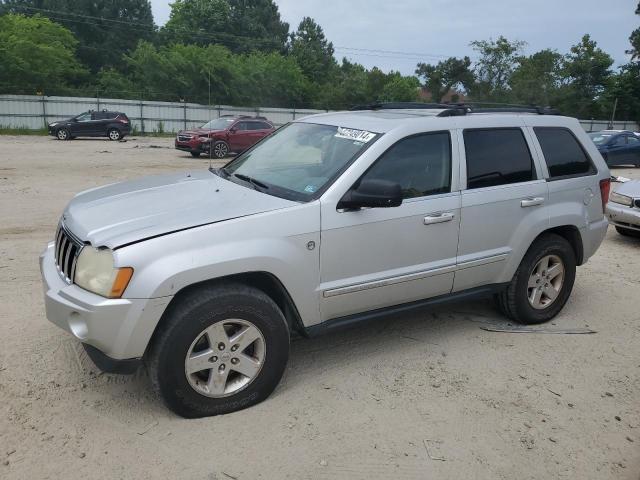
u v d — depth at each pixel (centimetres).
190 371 338
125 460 309
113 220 351
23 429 330
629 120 5594
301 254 364
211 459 312
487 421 361
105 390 376
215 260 331
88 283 327
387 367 425
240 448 323
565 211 500
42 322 471
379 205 372
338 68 7075
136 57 4738
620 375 430
